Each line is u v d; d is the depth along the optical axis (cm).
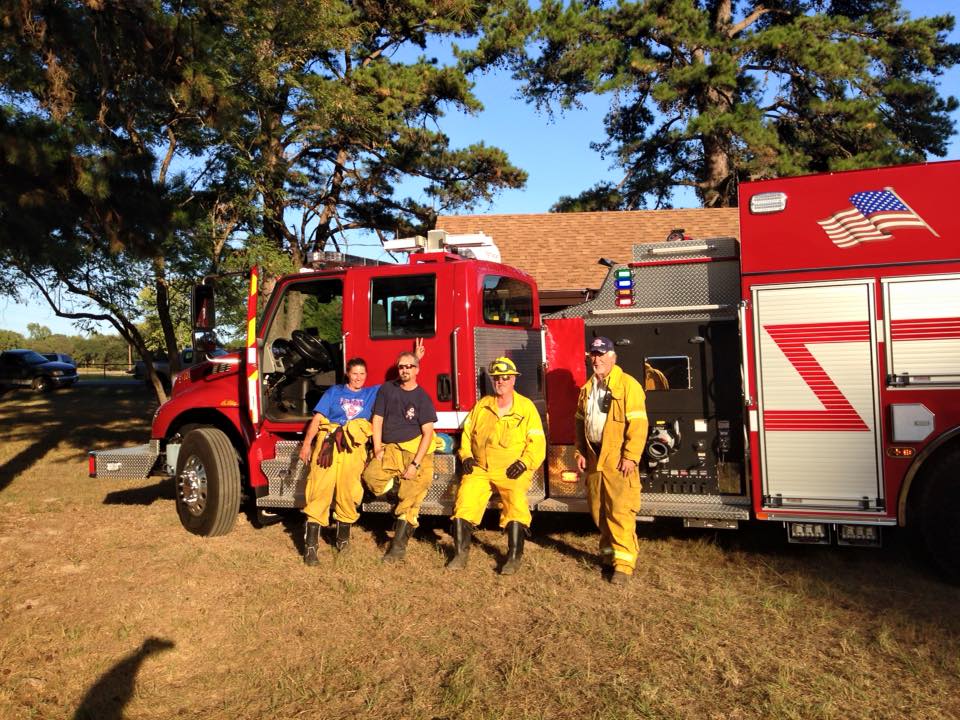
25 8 881
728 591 492
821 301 525
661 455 561
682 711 344
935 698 350
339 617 472
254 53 1430
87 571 575
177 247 1282
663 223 1579
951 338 498
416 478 578
